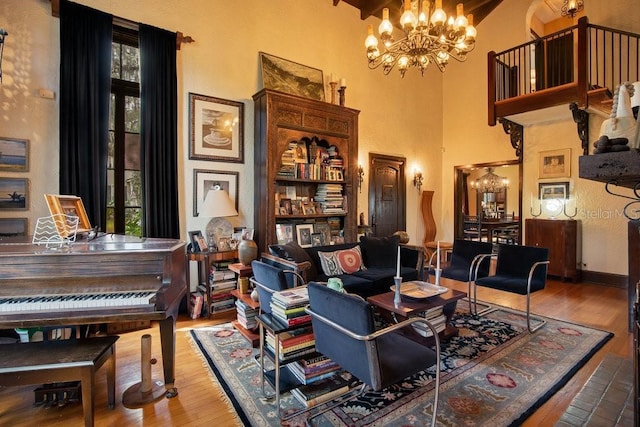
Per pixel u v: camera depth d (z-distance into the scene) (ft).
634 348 4.12
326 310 5.56
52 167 10.77
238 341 10.10
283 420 6.38
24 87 10.34
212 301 12.21
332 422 6.30
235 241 13.12
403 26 9.90
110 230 12.03
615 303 13.70
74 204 8.97
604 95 12.94
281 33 15.78
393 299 8.89
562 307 13.17
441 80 23.34
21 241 8.29
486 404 6.82
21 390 7.38
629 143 3.44
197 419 6.47
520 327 11.00
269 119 13.47
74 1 10.98
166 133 12.39
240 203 14.35
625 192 15.93
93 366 5.77
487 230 25.62
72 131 10.69
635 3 15.34
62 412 6.68
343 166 15.99
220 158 13.84
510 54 19.71
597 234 16.80
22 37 10.33
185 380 7.88
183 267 8.05
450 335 10.05
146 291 6.67
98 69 11.16
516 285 10.94
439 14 9.65
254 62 14.87
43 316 5.98
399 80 20.92
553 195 18.08
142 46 11.91
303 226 15.17
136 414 6.59
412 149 21.67
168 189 12.37
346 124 15.78
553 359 8.75
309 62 16.79
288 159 14.61
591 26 13.35
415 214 21.89
